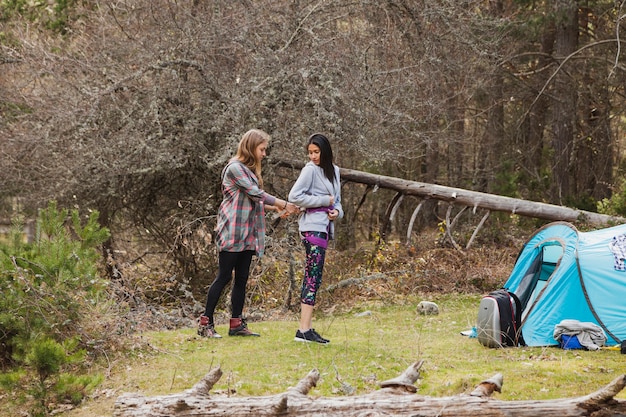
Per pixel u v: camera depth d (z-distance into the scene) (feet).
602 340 21.71
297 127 34.53
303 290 21.68
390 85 37.81
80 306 20.47
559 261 23.16
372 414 12.86
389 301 32.63
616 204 41.32
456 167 63.67
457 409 12.63
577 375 18.12
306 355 19.97
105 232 22.36
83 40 40.09
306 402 13.28
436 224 60.34
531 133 64.75
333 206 21.48
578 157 65.57
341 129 34.71
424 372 18.30
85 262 20.95
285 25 36.04
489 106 59.11
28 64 37.76
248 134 21.63
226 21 36.04
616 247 22.88
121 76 36.32
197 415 13.52
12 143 37.55
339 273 35.78
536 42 59.52
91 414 16.24
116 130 36.55
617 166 65.16
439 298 33.27
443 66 46.55
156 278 38.91
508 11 56.08
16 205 40.40
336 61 35.12
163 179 38.96
